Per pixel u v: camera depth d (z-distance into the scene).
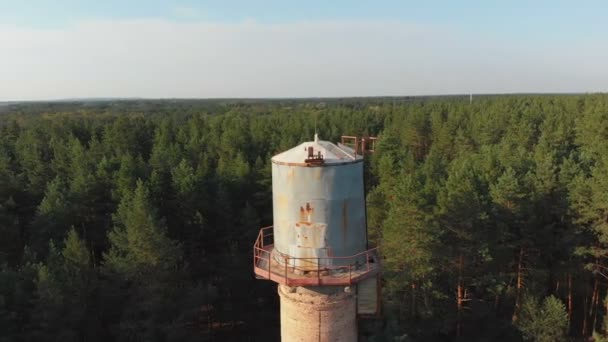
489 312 31.48
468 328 31.78
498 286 30.28
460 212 29.36
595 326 32.03
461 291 31.34
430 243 28.62
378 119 90.75
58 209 35.22
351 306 13.72
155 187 37.88
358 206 13.26
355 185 13.12
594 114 52.88
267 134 68.25
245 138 60.66
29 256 31.17
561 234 31.81
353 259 13.20
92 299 29.78
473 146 61.59
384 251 29.84
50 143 63.78
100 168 40.97
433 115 78.25
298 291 13.37
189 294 30.55
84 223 38.22
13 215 37.47
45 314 25.66
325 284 12.66
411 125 70.00
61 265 28.48
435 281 31.03
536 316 28.69
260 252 14.68
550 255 32.16
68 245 29.23
